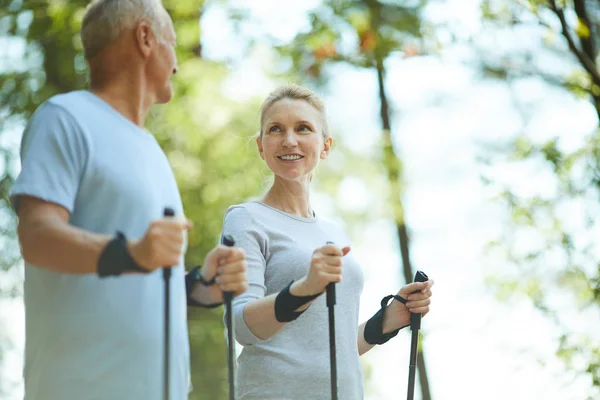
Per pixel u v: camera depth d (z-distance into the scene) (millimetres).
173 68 3303
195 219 10703
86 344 2947
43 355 2969
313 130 4191
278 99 4230
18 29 10547
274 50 10812
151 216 3076
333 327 3377
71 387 2928
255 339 3695
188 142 10531
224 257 3195
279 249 3992
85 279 2973
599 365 7453
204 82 10531
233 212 4051
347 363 3867
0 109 10703
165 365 2824
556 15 7527
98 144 3031
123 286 3000
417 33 10102
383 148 11039
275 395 3756
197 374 11070
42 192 2883
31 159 2936
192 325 11172
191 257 10836
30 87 10625
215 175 10727
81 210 3002
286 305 3535
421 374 10477
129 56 3195
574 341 7543
